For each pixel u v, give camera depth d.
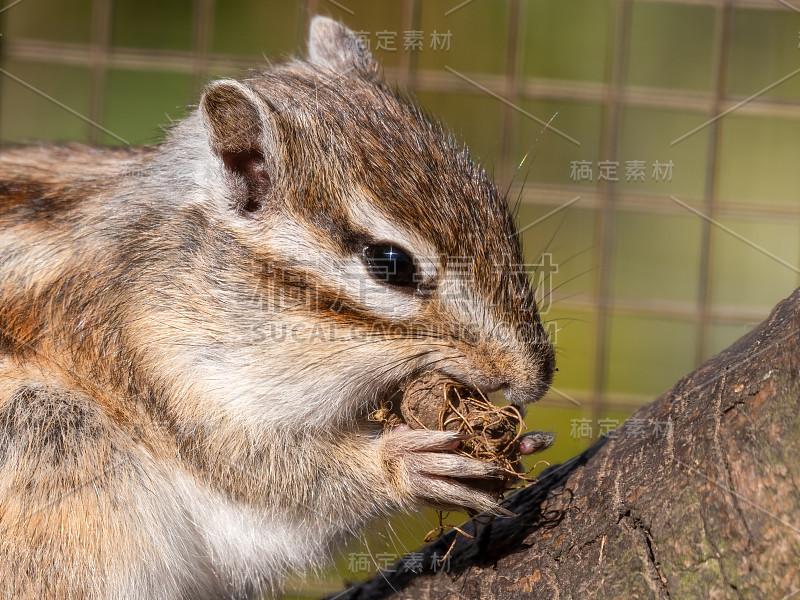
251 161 0.57
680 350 0.64
